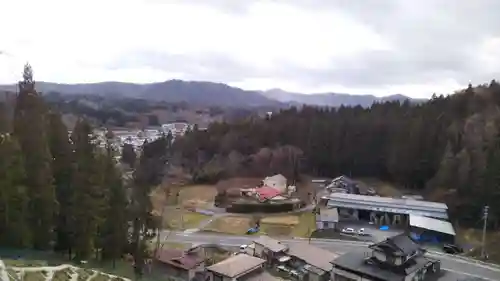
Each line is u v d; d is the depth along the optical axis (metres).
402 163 95.44
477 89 106.56
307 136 114.75
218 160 114.56
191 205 88.00
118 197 46.53
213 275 47.59
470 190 73.19
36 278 34.34
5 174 40.31
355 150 105.62
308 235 68.44
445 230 65.19
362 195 84.50
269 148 115.81
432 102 113.81
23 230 41.44
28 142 42.38
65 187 45.19
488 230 67.31
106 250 46.06
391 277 45.00
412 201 77.81
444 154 88.56
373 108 123.38
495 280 49.50
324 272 50.66
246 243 64.31
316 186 98.44
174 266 51.47
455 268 53.28
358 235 67.81
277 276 51.78
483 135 83.50
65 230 44.47
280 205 83.44
